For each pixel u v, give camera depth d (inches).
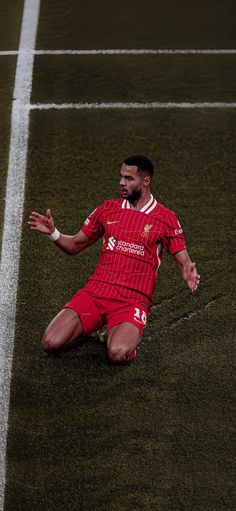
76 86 1289.4
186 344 871.7
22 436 776.3
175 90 1278.3
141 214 838.5
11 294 934.4
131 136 1182.9
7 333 885.8
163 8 1512.1
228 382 829.8
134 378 832.3
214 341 875.4
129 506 715.4
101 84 1291.8
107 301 834.2
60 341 820.0
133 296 833.5
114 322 825.5
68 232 1016.9
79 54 1370.6
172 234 839.1
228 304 919.0
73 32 1437.0
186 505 716.0
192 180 1104.8
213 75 1315.2
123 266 836.6
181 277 953.5
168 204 1062.4
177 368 844.0
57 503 718.5
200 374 837.8
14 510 714.8
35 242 1006.4
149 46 1390.3
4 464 752.3
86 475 740.7
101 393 816.3
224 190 1088.8
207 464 750.5
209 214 1047.6
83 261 977.5
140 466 748.0
